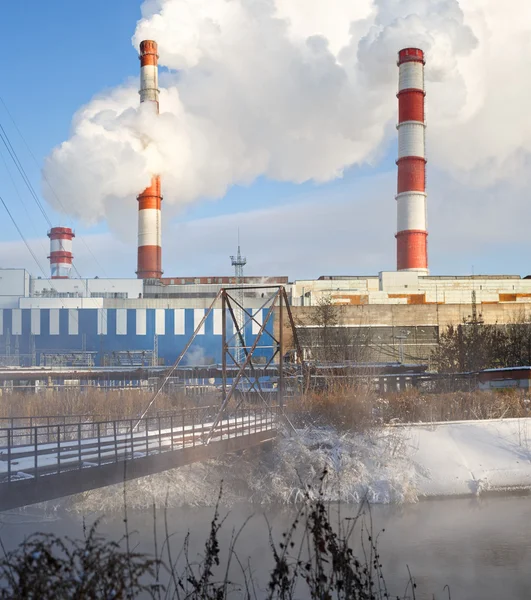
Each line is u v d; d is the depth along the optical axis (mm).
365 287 113250
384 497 35281
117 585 6883
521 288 111375
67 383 71938
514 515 32344
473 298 93688
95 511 30500
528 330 85250
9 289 109875
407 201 118500
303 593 17688
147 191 118250
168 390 56375
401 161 119500
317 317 88625
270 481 34500
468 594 21578
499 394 54938
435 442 42469
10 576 6891
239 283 113375
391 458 39094
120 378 66688
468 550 26484
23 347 95062
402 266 118562
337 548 9438
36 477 18719
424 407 50219
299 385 54562
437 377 62312
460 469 39656
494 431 44656
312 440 39156
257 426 35938
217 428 33062
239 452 35906
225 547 25234
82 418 43438
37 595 6664
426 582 22734
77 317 95812
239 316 95062
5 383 65625
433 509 33781
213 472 34844
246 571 21672
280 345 41406
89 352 93875
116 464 22406
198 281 125688
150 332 95938
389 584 22500
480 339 83062
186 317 96500
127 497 31297
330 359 77438
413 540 27953
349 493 35156
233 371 65750
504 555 25875
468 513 32844
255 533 27422
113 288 116562
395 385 61938
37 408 46094
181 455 26531
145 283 116750
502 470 39969
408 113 119250
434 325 92562
